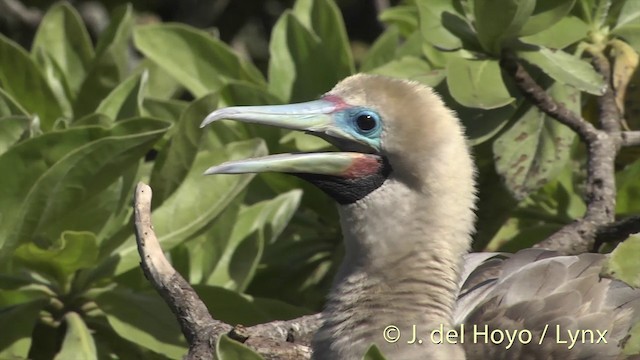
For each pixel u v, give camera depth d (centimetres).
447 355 1130
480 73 1262
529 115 1309
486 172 1334
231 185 1295
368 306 1141
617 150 1281
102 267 1291
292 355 1155
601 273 1019
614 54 1339
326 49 1445
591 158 1275
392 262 1141
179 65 1471
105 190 1238
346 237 1162
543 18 1259
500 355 1181
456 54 1298
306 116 1141
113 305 1275
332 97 1150
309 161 1141
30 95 1416
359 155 1142
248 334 1144
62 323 1299
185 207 1283
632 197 1339
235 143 1308
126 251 1299
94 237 1232
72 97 1456
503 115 1284
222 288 1264
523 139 1301
